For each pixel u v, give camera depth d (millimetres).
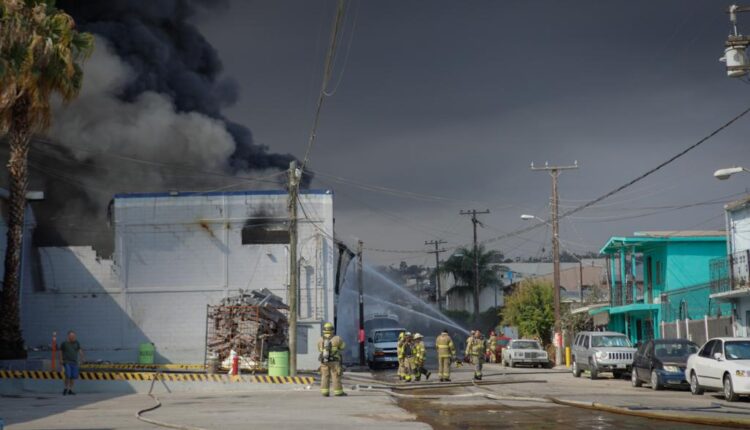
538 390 22906
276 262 41969
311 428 12852
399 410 16344
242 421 14234
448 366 27766
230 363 29766
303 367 41125
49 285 41969
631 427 12773
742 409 15969
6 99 26797
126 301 41844
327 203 42344
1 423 12914
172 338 41656
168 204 42375
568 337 53812
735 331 32906
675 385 23406
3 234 35531
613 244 45156
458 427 13039
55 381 25516
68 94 29219
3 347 27953
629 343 30906
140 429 13094
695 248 42250
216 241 42156
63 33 28469
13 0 25094
